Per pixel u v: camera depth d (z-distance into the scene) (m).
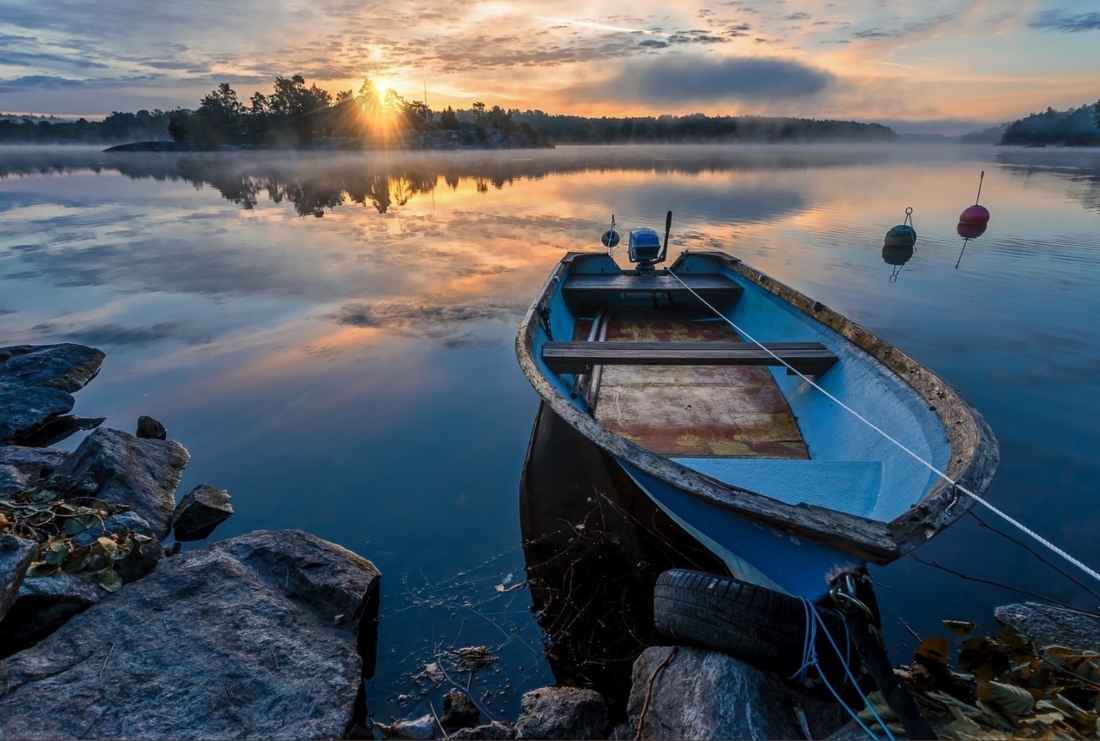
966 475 2.74
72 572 3.48
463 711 3.13
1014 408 6.25
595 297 8.52
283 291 10.76
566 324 7.31
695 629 2.96
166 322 9.22
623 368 6.41
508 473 5.41
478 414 6.49
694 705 2.64
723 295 8.30
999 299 9.98
